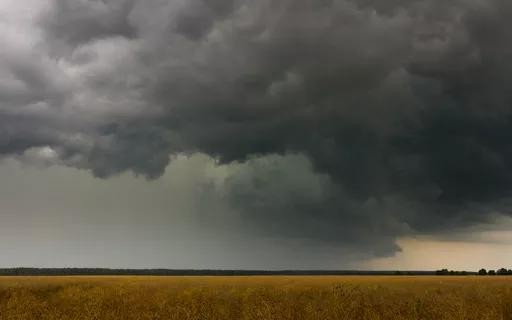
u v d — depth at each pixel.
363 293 34.91
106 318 24.23
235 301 32.44
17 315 25.55
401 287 44.88
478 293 35.41
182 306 27.11
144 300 31.77
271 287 44.16
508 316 23.56
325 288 41.62
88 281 58.50
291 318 22.61
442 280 67.44
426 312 24.78
